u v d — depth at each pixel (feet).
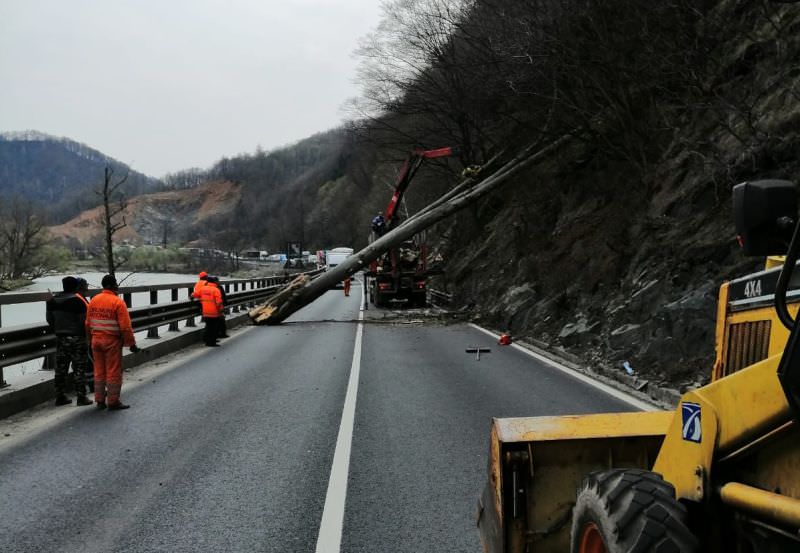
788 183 7.31
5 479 18.54
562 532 10.05
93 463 20.03
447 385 32.83
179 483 18.16
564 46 51.08
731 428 7.32
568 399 29.17
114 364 27.55
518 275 70.69
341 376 35.83
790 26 42.06
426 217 78.07
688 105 48.52
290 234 492.95
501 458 10.19
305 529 14.96
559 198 74.84
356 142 123.34
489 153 97.96
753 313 9.24
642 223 50.60
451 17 82.53
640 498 7.57
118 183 76.23
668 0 46.32
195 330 52.54
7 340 26.94
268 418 25.88
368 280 111.04
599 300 48.73
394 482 18.13
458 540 14.33
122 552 13.80
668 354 33.35
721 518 7.64
